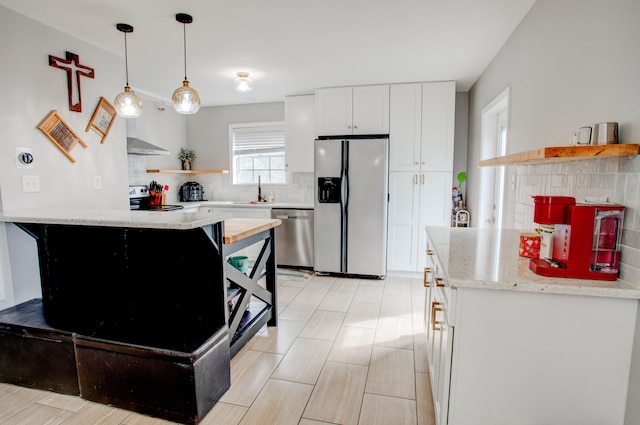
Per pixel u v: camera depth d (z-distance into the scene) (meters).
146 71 3.54
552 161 1.77
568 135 1.75
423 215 4.03
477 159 3.70
